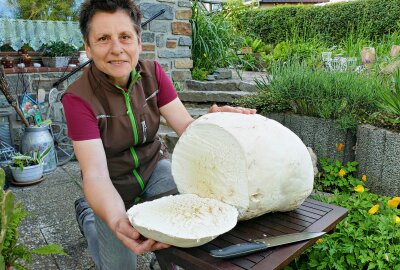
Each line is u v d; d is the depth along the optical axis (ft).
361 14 24.43
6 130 11.27
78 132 3.96
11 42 11.92
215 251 2.80
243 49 20.77
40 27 12.30
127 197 4.96
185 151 3.68
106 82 4.22
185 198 3.41
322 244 5.02
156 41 13.37
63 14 12.87
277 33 29.71
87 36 4.00
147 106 4.70
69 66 12.41
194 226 2.88
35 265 6.01
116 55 3.90
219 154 3.41
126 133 4.47
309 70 9.46
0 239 3.67
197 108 13.21
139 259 6.19
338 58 11.28
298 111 9.05
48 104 11.75
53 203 8.58
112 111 4.31
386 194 7.05
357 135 7.79
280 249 2.99
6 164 10.24
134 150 4.76
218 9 20.94
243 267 2.73
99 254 4.78
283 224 3.47
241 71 18.52
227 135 3.32
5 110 11.44
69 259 6.20
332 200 6.05
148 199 4.09
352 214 5.71
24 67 11.73
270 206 3.41
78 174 10.70
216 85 14.12
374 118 7.68
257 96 10.32
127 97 4.38
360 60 11.93
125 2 3.93
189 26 13.87
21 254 4.38
